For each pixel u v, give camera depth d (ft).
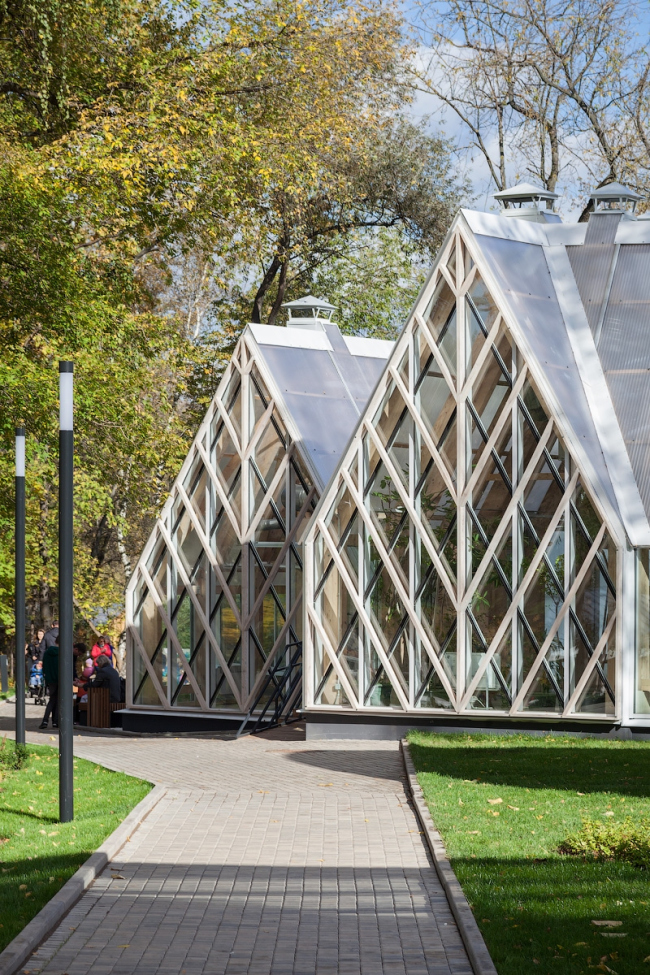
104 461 81.51
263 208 107.96
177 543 83.66
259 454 80.69
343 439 81.66
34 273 72.95
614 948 23.59
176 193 88.43
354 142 112.78
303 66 102.63
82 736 79.92
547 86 121.19
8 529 82.02
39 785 48.91
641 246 70.59
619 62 116.98
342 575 67.41
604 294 68.54
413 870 31.78
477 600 63.10
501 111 123.44
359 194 132.67
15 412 68.39
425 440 65.57
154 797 43.24
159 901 28.73
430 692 64.49
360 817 39.63
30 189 70.90
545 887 28.50
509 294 64.75
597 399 64.95
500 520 62.95
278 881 30.66
